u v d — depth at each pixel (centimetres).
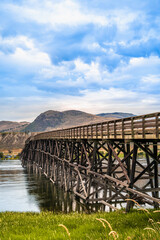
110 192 2659
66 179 3766
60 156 3944
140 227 1006
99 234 873
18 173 6444
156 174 1781
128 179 1662
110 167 2041
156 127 1377
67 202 2862
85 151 2702
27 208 2658
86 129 2564
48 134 4903
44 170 5666
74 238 863
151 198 1440
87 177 2711
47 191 3644
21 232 1137
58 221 1398
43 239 923
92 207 2523
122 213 1512
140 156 10238
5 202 2995
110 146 1970
